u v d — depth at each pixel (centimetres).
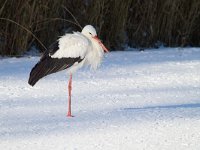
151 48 2178
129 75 1625
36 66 1216
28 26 1888
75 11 2025
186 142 1020
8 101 1303
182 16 2206
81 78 1572
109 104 1289
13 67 1714
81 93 1395
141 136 1051
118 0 2044
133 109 1247
